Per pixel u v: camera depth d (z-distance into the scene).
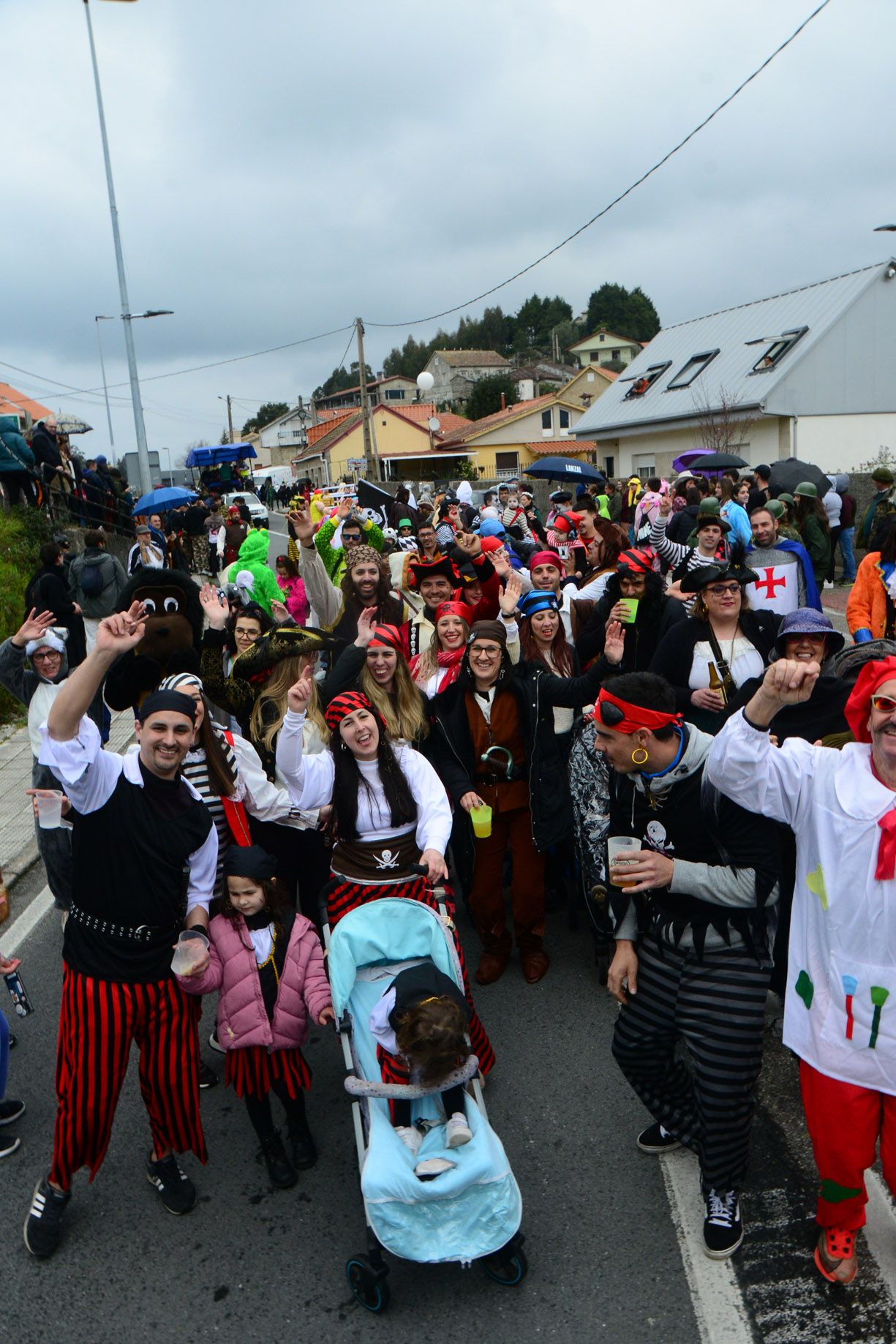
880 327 30.11
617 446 38.06
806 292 33.53
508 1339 3.07
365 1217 3.63
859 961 2.78
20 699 5.86
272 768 4.59
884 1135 2.89
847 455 30.30
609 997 5.10
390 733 4.36
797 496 13.09
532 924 5.29
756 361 31.91
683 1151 3.89
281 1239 3.60
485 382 78.50
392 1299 3.28
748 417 30.47
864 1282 3.18
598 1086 4.34
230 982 3.76
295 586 10.74
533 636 5.67
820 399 29.91
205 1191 3.90
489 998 5.18
